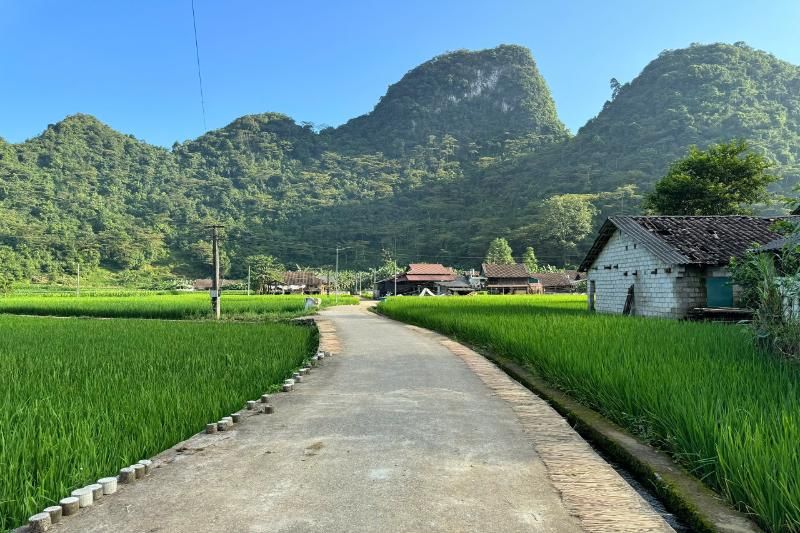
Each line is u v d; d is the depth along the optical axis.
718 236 20.14
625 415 5.61
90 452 4.43
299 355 11.55
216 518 3.47
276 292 87.69
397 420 6.14
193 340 14.45
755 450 3.59
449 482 4.10
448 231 132.88
